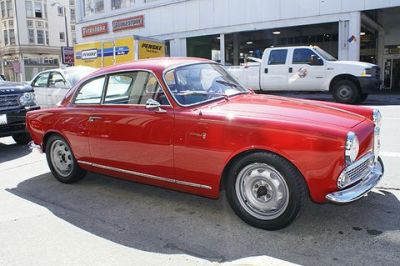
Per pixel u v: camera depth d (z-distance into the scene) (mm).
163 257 3385
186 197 4828
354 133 3508
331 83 13328
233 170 3867
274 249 3449
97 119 4828
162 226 4027
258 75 14516
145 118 4352
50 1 56156
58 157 5508
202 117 3943
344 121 3746
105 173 4961
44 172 6152
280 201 3676
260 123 3652
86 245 3654
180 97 4223
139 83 4539
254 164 3740
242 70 14867
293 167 3561
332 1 17469
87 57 19000
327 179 3436
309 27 21750
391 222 3900
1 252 3570
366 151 3797
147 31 24109
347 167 3445
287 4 18734
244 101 4375
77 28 28234
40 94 12242
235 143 3748
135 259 3365
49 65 57000
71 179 5402
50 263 3354
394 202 4371
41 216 4371
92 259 3393
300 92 14391
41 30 55656
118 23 25562
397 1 16188
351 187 3602
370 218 3998
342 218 4016
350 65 12914
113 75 4812
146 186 5289
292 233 3736
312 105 4301
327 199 3467
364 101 13961
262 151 3676
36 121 5617
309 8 18125
